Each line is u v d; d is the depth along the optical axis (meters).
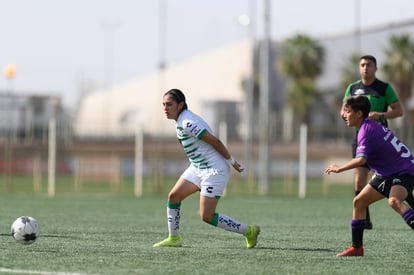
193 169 34.59
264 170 96.62
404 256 33.12
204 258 31.58
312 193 99.00
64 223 48.91
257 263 30.36
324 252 34.19
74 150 116.12
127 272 27.72
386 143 30.75
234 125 156.25
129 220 52.06
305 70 193.25
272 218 55.81
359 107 30.94
